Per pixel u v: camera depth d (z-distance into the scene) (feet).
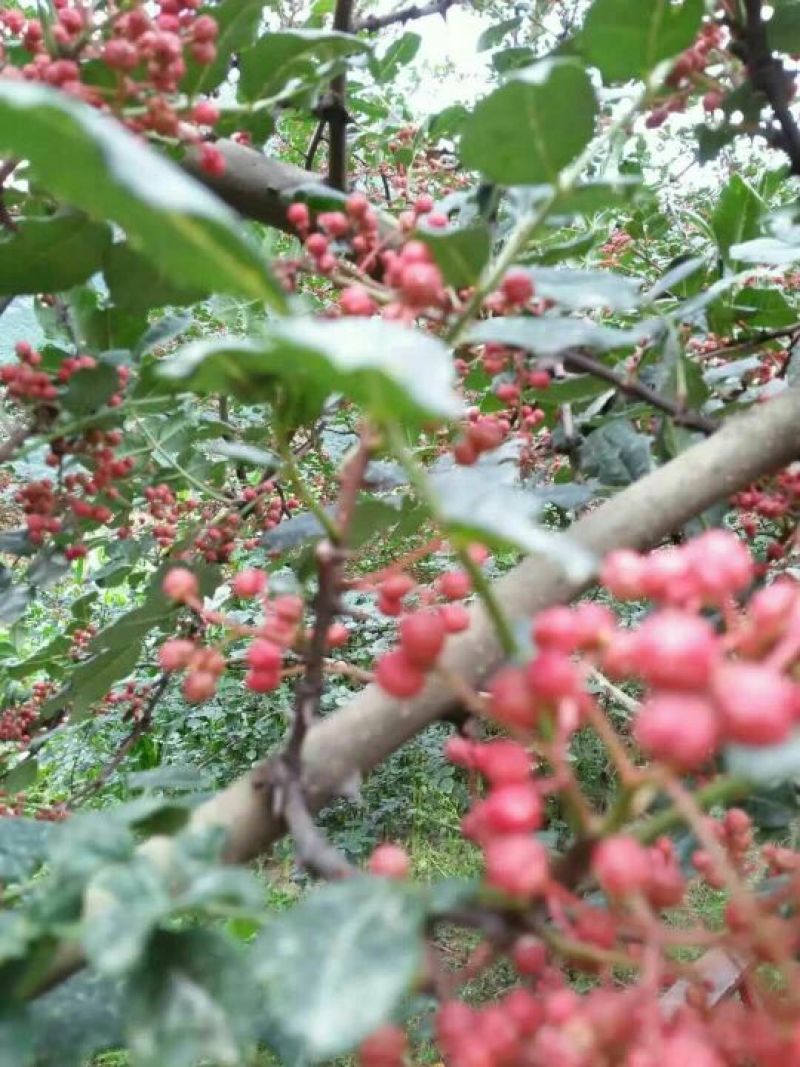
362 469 2.14
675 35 3.12
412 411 1.73
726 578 1.80
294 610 2.44
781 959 1.65
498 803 1.80
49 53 3.64
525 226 2.69
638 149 7.86
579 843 1.91
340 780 2.68
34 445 4.51
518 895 1.75
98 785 7.52
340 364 1.51
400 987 1.60
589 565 1.63
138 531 8.02
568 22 7.59
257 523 7.52
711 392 5.09
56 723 8.46
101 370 4.43
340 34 4.22
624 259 8.81
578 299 2.87
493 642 2.76
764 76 4.06
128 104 3.76
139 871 1.96
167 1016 1.92
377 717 2.71
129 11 3.47
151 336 4.63
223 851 2.46
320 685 2.30
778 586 1.79
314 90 4.83
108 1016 2.39
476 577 1.94
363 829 13.48
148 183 1.48
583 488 4.57
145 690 9.00
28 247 3.74
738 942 1.77
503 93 2.53
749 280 5.70
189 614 6.35
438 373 1.58
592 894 2.59
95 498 5.79
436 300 2.37
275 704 14.71
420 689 2.05
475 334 2.64
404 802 13.62
